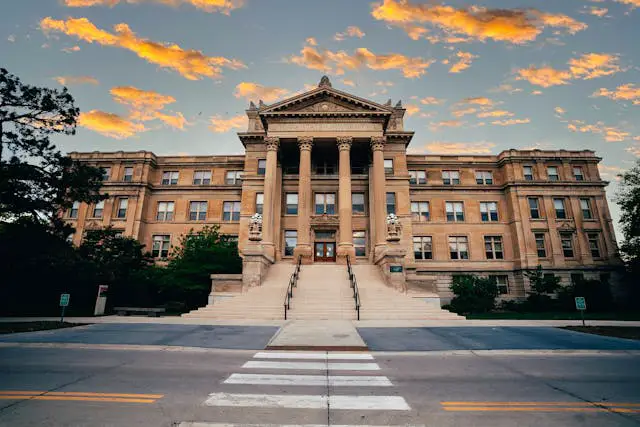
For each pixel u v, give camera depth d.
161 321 17.34
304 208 30.64
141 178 40.75
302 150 32.22
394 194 35.16
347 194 30.77
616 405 5.93
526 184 40.19
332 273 25.84
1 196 23.75
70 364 8.70
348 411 5.55
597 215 39.72
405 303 20.17
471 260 39.53
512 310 34.94
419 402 6.00
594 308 33.28
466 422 5.12
